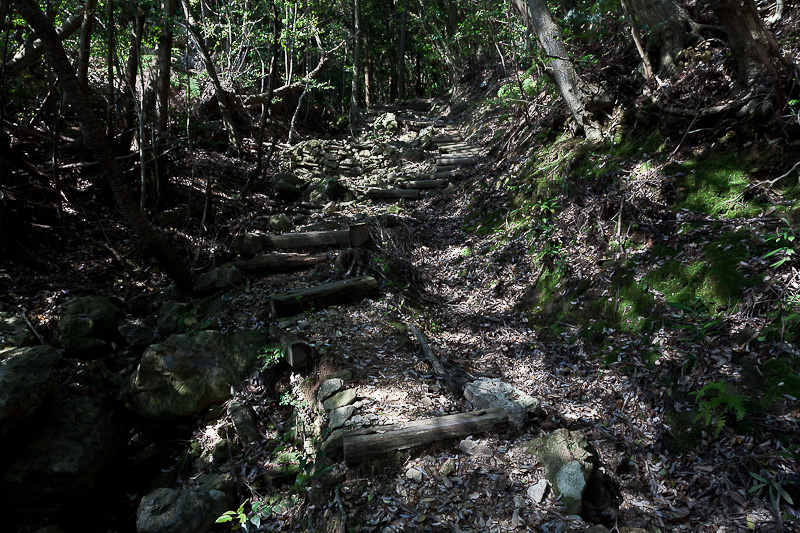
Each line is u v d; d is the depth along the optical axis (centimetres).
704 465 271
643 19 495
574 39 621
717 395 292
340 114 1783
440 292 523
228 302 462
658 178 437
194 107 891
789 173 358
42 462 305
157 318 470
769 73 358
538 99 712
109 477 340
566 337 409
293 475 312
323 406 337
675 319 352
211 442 357
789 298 304
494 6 866
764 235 340
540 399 348
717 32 457
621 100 530
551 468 271
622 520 254
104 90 704
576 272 445
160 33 577
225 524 291
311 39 1310
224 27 882
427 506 256
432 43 1692
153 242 450
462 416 312
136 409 373
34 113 606
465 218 674
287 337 383
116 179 419
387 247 565
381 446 285
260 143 692
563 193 527
